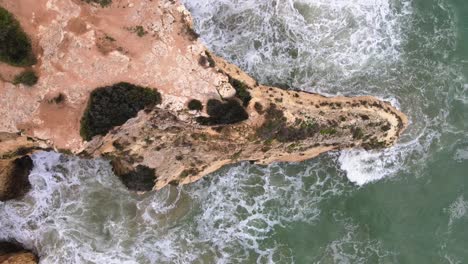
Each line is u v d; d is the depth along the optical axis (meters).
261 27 21.64
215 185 22.19
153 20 16.94
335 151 22.25
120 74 16.39
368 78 22.52
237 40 21.42
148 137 18.38
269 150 20.34
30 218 21.53
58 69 16.03
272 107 18.78
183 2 20.72
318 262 22.52
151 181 20.39
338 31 22.31
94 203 21.72
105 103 16.31
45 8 15.89
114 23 16.58
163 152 19.34
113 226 21.77
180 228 22.08
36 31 15.80
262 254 22.33
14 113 16.22
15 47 15.40
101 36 16.33
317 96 20.77
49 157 20.97
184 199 22.11
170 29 17.14
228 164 21.83
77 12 16.19
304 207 22.64
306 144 20.55
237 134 18.73
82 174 21.52
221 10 21.31
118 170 20.84
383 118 21.25
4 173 19.75
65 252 21.56
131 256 21.75
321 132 20.12
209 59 17.69
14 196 21.05
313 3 22.05
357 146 22.08
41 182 21.38
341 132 20.59
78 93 16.20
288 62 21.80
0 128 16.33
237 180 22.25
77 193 21.61
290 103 19.42
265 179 22.38
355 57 22.44
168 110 17.27
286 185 22.53
